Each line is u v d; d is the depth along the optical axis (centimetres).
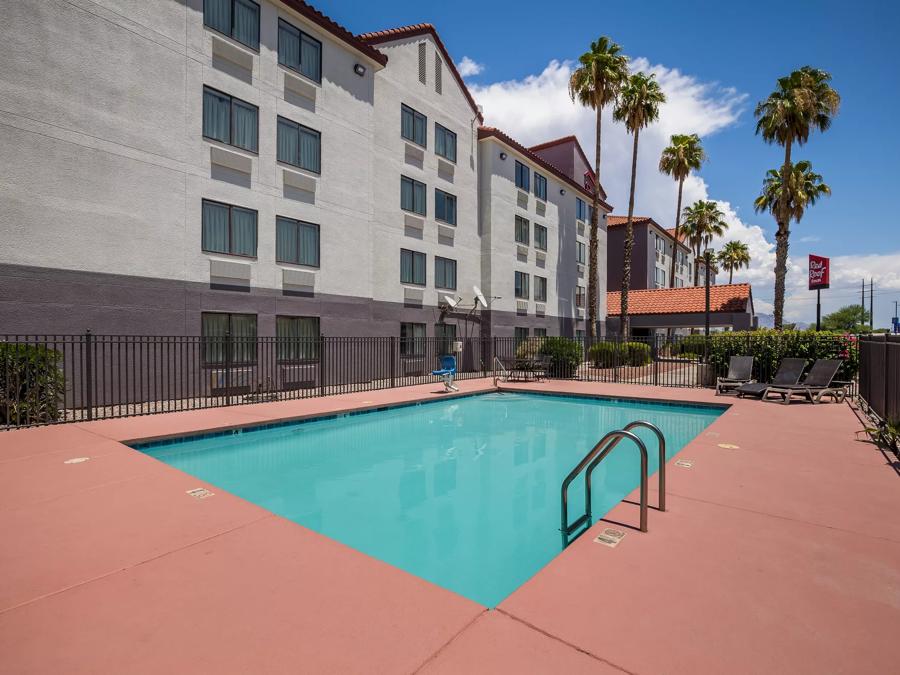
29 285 1018
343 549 376
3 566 342
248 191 1398
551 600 299
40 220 1030
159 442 809
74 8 1073
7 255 991
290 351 1518
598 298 3422
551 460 819
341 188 1661
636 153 2775
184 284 1259
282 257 1493
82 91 1085
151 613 283
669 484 539
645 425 465
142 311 1184
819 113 2425
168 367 1120
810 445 731
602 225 3509
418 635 263
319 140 1595
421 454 856
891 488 523
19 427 851
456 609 291
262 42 1433
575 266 3170
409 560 450
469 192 2319
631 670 233
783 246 2597
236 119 1376
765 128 2516
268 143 1450
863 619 279
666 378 1994
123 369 1155
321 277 1597
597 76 2445
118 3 1138
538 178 2788
